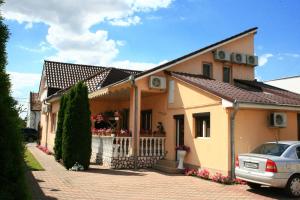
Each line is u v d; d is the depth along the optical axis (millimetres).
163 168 15953
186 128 16031
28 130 42719
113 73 24703
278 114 14094
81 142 15570
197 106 15359
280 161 10469
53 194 10180
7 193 4520
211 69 19391
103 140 17891
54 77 29812
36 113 47812
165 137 17609
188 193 10914
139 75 16812
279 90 18859
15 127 4711
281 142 11500
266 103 13570
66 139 15703
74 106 15734
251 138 13789
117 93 19328
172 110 17266
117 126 20078
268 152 11312
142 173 15016
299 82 24234
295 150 10930
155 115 18766
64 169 15672
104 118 19844
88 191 10789
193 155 15344
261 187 12086
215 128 14117
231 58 19641
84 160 15570
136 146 16812
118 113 20281
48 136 27891
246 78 20562
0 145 4531
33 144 36875
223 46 19641
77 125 15633
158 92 17922
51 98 25609
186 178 13883
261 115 14180
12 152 4656
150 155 17172
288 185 10438
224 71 19938
